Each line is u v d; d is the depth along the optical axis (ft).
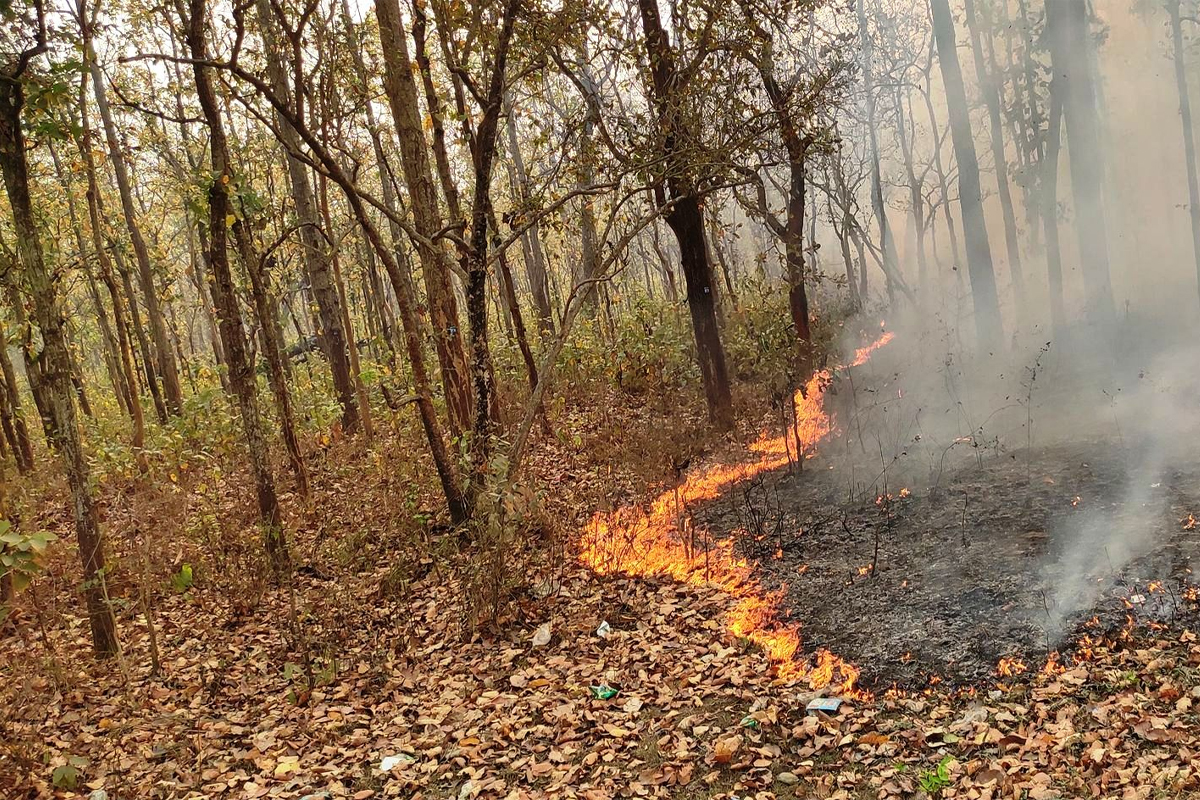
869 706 15.24
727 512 27.96
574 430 40.96
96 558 21.89
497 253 25.46
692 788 13.76
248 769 16.28
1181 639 14.66
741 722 15.42
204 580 27.20
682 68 31.83
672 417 41.88
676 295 58.29
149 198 69.97
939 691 15.20
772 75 37.11
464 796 14.44
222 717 18.67
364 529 30.01
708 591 21.91
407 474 35.53
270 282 49.88
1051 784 11.74
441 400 41.91
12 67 19.98
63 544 31.40
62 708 19.39
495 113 24.75
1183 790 10.89
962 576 19.39
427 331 30.42
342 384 51.29
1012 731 13.35
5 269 35.88
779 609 20.07
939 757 13.16
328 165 24.39
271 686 20.02
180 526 31.91
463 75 25.04
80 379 62.18
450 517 29.35
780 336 44.14
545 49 25.70
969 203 40.73
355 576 26.84
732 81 32.35
